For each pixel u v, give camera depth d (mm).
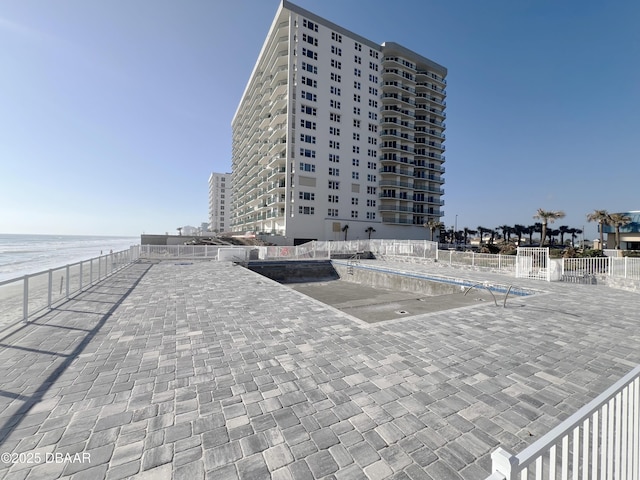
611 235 40031
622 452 1898
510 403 3271
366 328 5945
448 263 19734
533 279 13719
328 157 47250
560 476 2350
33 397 3285
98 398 3287
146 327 5891
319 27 46406
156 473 2246
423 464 2359
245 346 4918
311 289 18047
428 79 60875
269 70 52906
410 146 57469
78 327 5840
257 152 60188
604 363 4375
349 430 2771
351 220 48875
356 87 50594
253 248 23641
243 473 2258
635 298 9281
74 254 37625
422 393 3463
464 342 5188
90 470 2268
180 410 3074
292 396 3365
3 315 6551
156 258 22578
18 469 2258
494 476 1227
